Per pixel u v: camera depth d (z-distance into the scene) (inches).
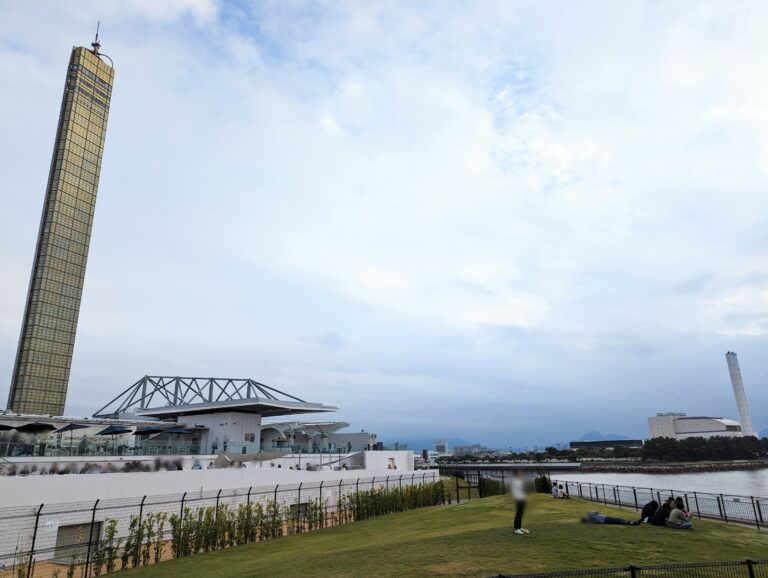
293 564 783.7
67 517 1141.7
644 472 7396.7
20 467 1397.6
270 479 1763.0
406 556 706.8
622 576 538.0
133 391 4003.4
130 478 1327.5
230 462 1818.4
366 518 1620.3
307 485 1759.4
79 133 6166.3
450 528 1034.7
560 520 999.0
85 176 6156.5
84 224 6077.8
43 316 5541.3
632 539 747.4
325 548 980.6
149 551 1098.7
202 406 2647.6
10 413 2812.5
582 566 589.6
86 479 1226.6
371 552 787.4
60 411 5570.9
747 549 706.8
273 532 1293.1
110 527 1029.2
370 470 2452.0
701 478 6254.9
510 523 1000.9
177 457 1865.2
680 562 612.1
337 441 3804.1
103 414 3567.9
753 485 5078.7
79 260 5974.4
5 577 938.1
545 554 654.5
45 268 5625.0
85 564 987.9
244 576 740.0
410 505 1850.4
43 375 5452.8
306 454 2573.8
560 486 1642.5
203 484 1518.2
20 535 1045.2
